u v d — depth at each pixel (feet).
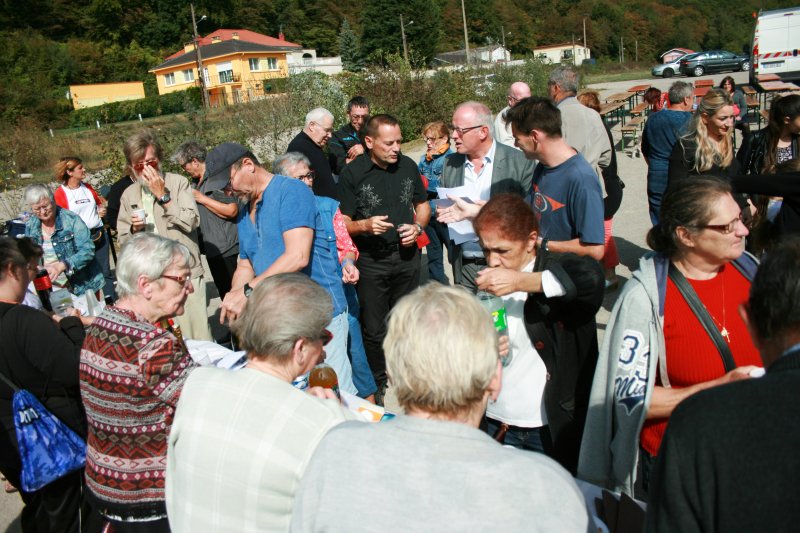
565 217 9.66
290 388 5.81
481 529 3.96
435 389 4.52
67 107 173.47
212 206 16.37
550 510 4.06
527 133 9.57
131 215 15.61
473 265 12.46
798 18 60.23
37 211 16.61
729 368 6.61
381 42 237.04
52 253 16.99
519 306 7.91
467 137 12.15
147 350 6.93
